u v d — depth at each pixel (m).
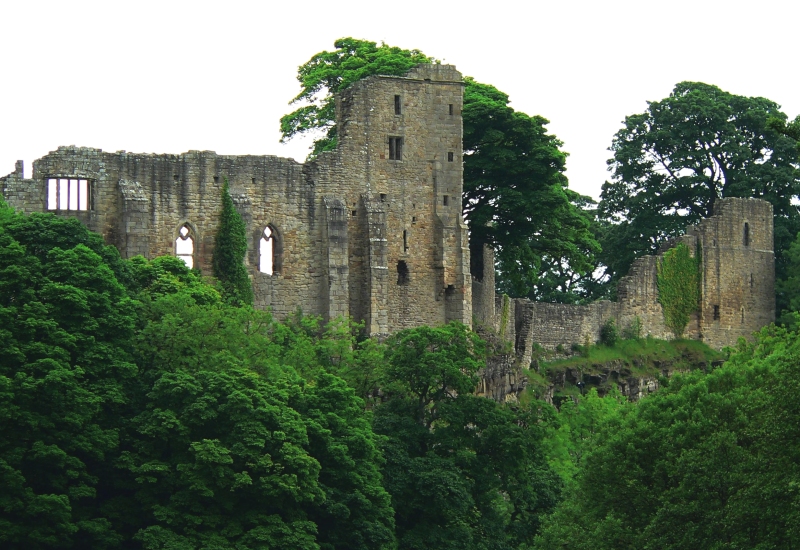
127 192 180.00
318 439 147.62
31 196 178.62
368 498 148.00
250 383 147.12
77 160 180.12
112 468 142.88
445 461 155.12
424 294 191.62
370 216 188.00
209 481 141.50
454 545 152.25
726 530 131.62
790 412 128.12
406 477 153.50
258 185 185.50
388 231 190.62
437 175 192.50
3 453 138.62
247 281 182.75
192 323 153.50
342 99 191.50
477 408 159.50
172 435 143.00
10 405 139.00
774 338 161.62
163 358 150.88
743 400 141.25
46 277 147.88
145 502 141.75
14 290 147.12
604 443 146.25
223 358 151.75
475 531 155.50
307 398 151.38
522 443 158.75
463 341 163.25
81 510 140.62
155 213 181.88
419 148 192.12
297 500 142.12
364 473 149.00
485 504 157.50
